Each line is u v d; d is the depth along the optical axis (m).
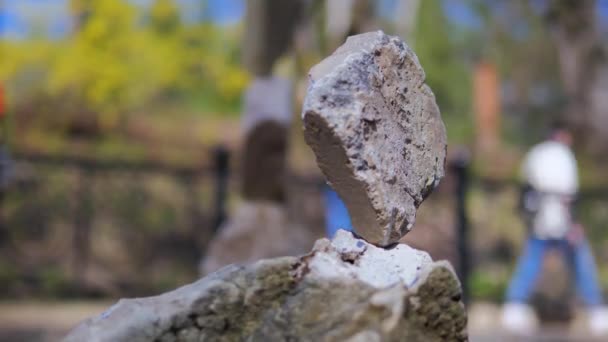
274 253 6.66
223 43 14.02
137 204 10.52
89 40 12.40
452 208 10.40
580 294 8.52
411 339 1.55
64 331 6.82
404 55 1.87
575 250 7.55
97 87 12.41
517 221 11.16
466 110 17.38
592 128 14.41
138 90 13.00
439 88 17.50
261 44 6.77
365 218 1.78
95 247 10.17
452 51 17.97
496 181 10.66
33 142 12.02
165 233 10.60
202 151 13.08
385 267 1.69
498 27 18.28
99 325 1.55
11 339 6.32
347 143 1.70
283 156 6.89
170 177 10.82
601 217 9.86
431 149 1.92
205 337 1.57
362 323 1.54
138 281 10.09
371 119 1.75
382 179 1.75
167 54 12.96
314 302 1.57
